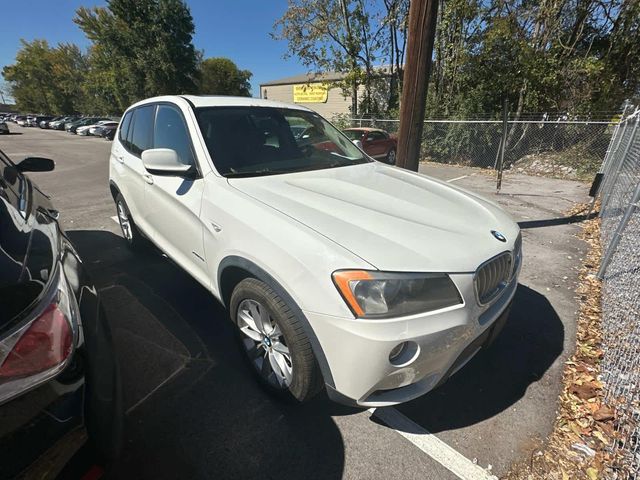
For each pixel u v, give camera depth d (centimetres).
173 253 280
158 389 217
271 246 174
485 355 254
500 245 189
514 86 1216
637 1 1025
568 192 829
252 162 249
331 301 152
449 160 1355
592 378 229
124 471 167
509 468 172
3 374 98
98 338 137
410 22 378
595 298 335
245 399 210
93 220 544
